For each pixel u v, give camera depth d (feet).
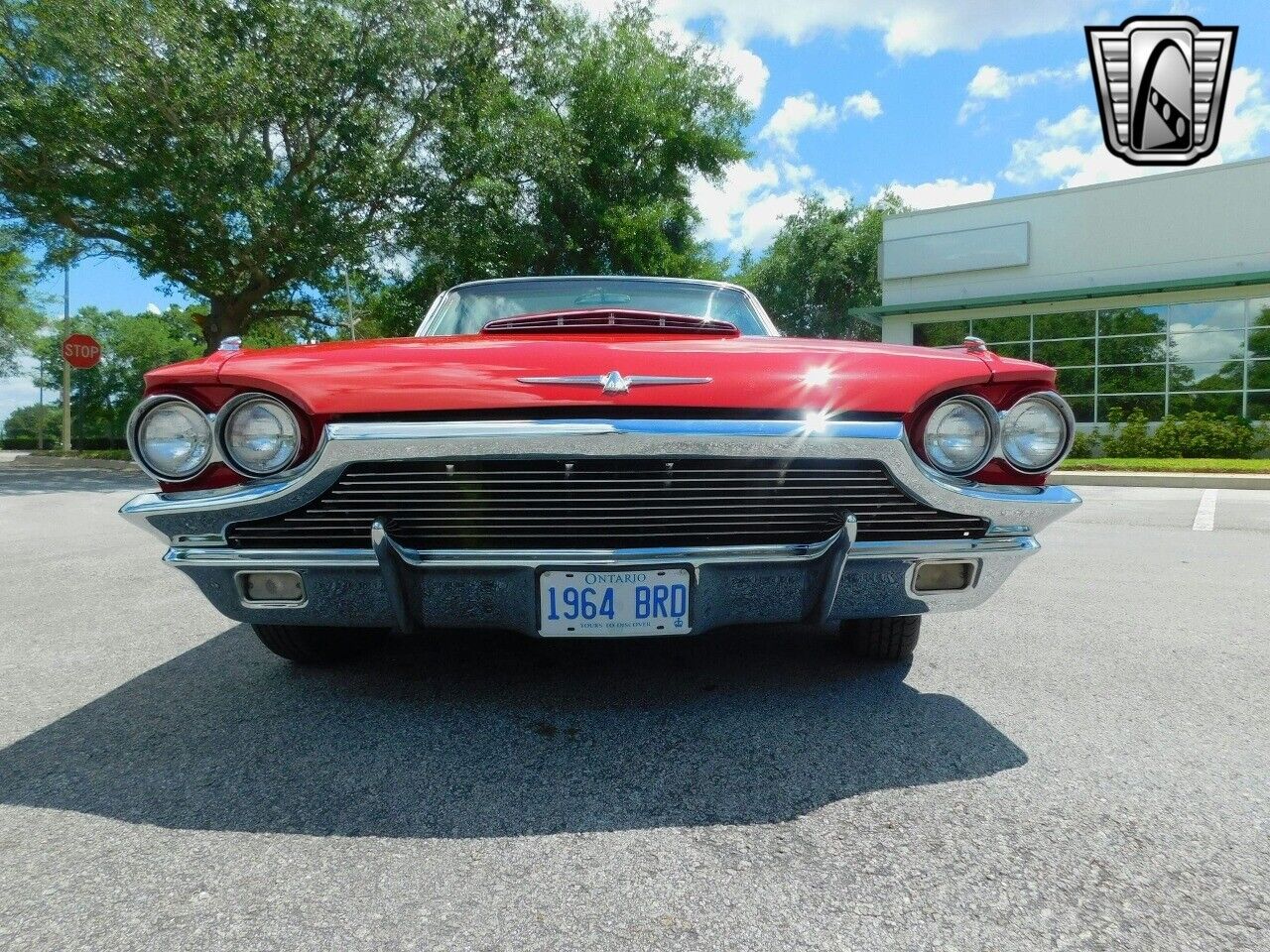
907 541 6.45
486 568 6.18
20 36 45.06
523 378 6.18
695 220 71.15
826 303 122.11
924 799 5.47
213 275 50.60
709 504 6.29
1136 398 54.39
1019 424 6.57
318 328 65.00
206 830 5.10
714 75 69.26
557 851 4.83
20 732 6.72
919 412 6.47
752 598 6.43
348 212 49.85
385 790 5.62
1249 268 50.39
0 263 85.30
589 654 8.70
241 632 10.06
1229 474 35.12
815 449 6.13
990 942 3.97
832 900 4.33
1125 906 4.26
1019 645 9.29
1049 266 57.06
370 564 6.16
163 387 6.38
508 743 6.40
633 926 4.11
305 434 6.24
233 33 45.88
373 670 8.23
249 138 47.65
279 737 6.55
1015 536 6.66
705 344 6.89
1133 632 9.89
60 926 4.12
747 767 5.96
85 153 45.11
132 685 7.90
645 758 6.12
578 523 6.23
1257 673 8.24
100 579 13.87
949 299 60.95
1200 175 51.70
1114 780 5.77
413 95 51.19
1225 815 5.26
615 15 67.05
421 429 5.97
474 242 52.70
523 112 57.93
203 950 3.93
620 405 6.08
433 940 4.00
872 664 8.41
